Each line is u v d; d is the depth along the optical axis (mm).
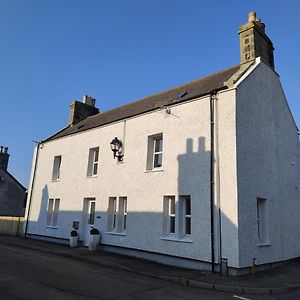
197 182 11953
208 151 11875
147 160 14258
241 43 14312
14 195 34406
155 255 12930
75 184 18141
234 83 12289
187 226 12320
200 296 8023
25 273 9609
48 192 20344
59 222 18672
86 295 7457
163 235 12758
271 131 13703
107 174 16141
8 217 24000
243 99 12094
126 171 15102
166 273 10570
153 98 18062
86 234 16984
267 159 13023
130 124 15508
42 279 8875
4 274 9336
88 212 17312
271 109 14000
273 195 13023
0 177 34000
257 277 10258
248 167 11664
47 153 21500
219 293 8531
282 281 9859
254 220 11430
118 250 14703
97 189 16531
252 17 14523
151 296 7719
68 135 19719
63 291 7691
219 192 11250
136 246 13680
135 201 14266
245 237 10781
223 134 11641
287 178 14430
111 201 15820
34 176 22219
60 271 10180
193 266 11492
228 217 10812
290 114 15656
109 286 8477
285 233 13531
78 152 18562
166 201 13148
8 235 22859
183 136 12898
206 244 11164
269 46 14938
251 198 11500
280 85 15109
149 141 14516
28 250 15688
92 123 20234
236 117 11492
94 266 11789
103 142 16891
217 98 12172
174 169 12906
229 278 9891
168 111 13695
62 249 15688
